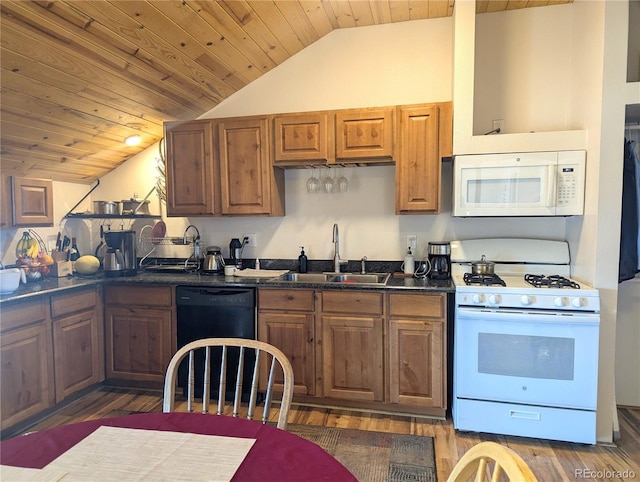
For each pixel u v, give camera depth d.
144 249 3.60
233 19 2.44
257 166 3.06
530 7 2.95
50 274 3.11
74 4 1.87
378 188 3.21
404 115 2.81
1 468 0.97
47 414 2.70
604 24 2.27
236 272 3.25
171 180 3.20
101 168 3.49
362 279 3.12
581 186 2.53
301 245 3.36
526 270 2.90
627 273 2.46
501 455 0.73
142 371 3.04
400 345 2.62
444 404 2.57
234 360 2.87
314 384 2.77
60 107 2.49
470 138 2.68
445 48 3.03
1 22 1.80
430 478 2.02
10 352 2.35
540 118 2.97
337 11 2.88
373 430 2.48
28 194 2.87
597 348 2.23
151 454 1.03
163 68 2.58
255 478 0.93
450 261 3.01
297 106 3.27
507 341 2.34
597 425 2.34
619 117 2.28
